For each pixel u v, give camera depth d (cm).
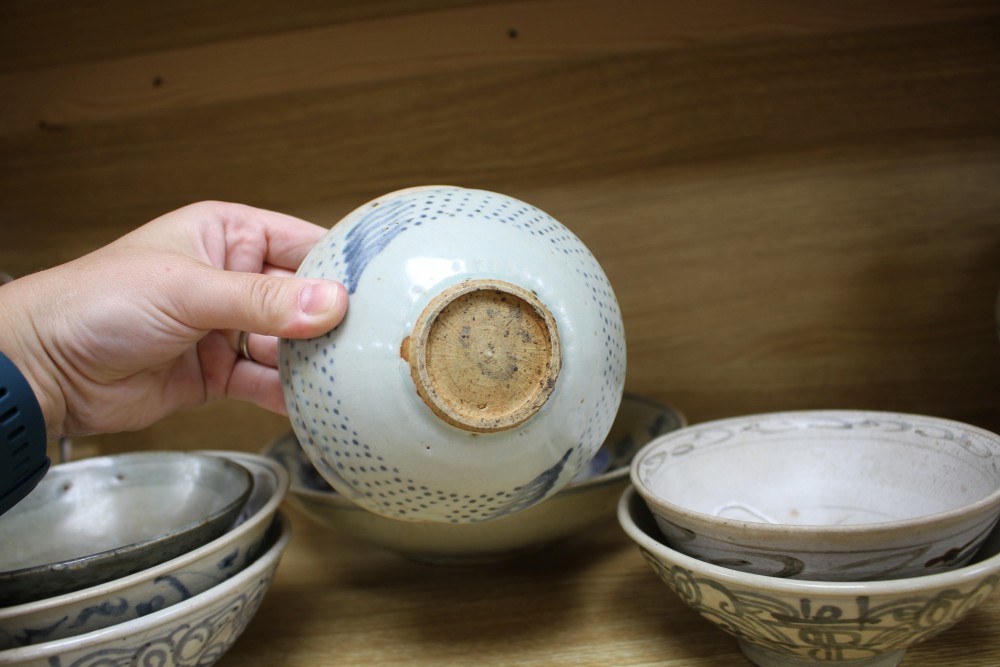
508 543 64
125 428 70
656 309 90
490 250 48
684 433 66
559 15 85
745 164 86
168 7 88
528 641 59
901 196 85
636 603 63
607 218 88
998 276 85
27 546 65
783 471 66
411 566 73
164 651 50
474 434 47
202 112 91
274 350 74
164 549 52
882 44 82
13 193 95
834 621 46
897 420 63
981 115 83
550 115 87
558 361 47
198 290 54
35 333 58
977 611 58
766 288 88
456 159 89
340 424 48
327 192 91
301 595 68
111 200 94
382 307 47
